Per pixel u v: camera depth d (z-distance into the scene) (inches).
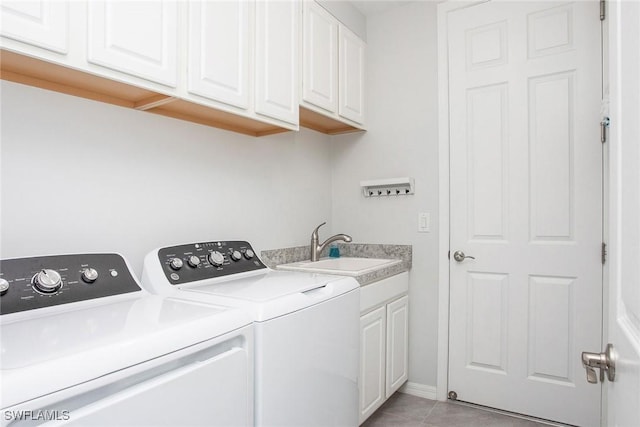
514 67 84.4
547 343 80.7
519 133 83.8
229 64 58.6
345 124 95.9
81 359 27.2
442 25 92.4
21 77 45.6
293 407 45.9
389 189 98.3
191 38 52.9
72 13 40.4
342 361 56.9
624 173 24.8
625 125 24.5
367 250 101.4
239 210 76.4
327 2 88.4
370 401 75.2
